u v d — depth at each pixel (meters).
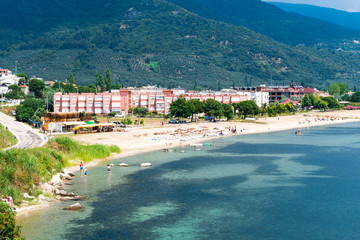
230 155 134.75
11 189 75.69
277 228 66.56
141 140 164.38
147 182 94.81
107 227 65.81
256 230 65.62
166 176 101.44
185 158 127.88
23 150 96.50
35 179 84.38
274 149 149.38
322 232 65.12
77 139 155.75
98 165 114.75
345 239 62.47
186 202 79.44
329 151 144.75
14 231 53.75
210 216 71.75
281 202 80.00
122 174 102.94
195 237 62.53
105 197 81.94
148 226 66.69
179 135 183.25
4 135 144.50
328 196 84.25
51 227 65.25
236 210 75.06
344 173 106.12
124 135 174.75
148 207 76.06
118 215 71.50
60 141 120.19
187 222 68.69
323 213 73.75
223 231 65.06
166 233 63.94
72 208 73.94
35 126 193.75
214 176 101.81
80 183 92.88
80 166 107.00
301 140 178.38
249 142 170.00
